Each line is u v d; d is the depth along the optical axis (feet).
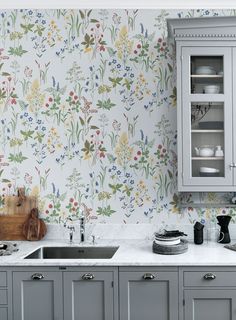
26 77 9.75
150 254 8.05
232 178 8.60
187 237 9.45
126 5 9.65
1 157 9.77
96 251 8.91
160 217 9.60
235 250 8.24
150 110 9.62
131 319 7.57
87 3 9.65
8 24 9.75
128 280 7.54
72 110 9.70
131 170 9.64
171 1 9.58
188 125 8.63
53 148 9.72
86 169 9.70
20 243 9.23
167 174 9.60
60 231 9.64
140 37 9.67
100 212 9.67
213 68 8.77
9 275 7.65
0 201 9.75
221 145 8.79
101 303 7.59
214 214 9.55
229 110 8.60
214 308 7.50
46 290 7.65
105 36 9.70
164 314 7.52
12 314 7.67
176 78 8.98
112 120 9.65
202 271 7.45
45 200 9.74
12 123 9.77
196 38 8.60
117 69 9.66
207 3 9.58
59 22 9.73
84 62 9.70
